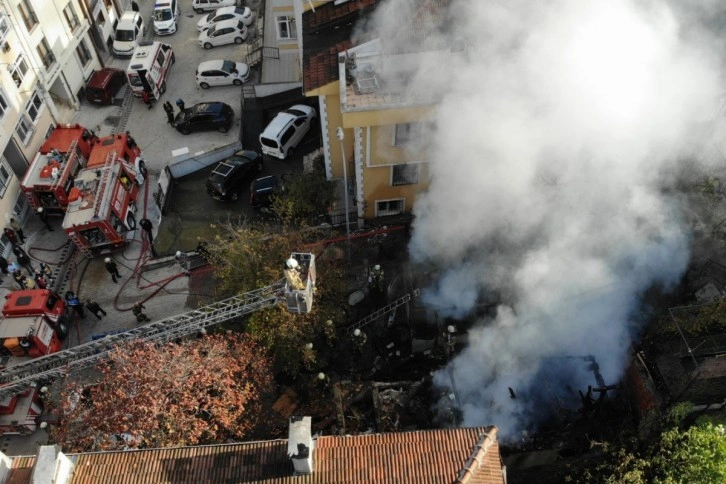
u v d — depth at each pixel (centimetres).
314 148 3222
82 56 3556
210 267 2705
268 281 2112
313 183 2695
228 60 3650
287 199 2661
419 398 2067
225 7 3891
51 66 3184
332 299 2217
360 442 1364
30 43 2972
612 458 1666
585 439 1897
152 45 3512
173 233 2872
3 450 2202
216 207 2984
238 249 2248
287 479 1295
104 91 3459
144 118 3444
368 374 2230
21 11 2912
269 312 2075
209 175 3148
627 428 1805
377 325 2352
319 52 2391
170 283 2673
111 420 1781
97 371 2330
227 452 1362
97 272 2741
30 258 2814
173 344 1986
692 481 1527
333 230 2658
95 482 1313
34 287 2619
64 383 2270
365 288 2458
